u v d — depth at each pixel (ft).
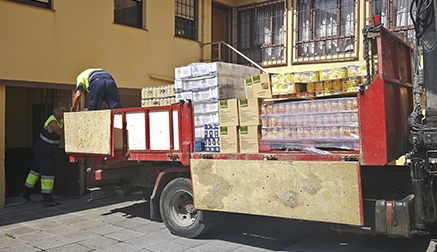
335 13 33.19
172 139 19.70
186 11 37.76
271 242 19.07
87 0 29.84
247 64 38.83
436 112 15.34
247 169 17.07
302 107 16.62
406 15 29.81
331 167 15.21
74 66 29.09
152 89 23.53
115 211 25.84
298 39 35.22
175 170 20.24
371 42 16.87
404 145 17.33
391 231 15.23
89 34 29.96
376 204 15.34
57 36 28.19
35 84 27.07
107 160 22.86
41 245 19.01
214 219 19.22
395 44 17.33
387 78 15.40
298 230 20.92
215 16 40.63
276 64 36.58
